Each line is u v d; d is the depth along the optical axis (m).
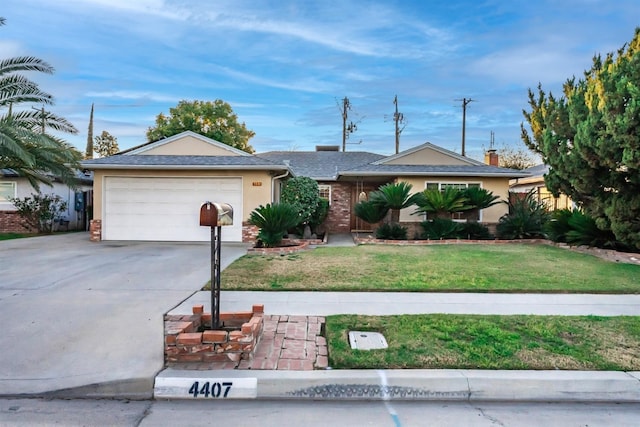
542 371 3.93
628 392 3.72
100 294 6.67
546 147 11.89
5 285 7.25
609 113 9.34
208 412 3.43
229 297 6.60
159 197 14.22
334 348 4.38
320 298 6.59
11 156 14.25
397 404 3.61
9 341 4.63
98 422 3.23
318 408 3.52
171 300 6.34
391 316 5.57
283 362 4.08
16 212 18.28
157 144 16.14
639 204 10.17
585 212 12.33
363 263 9.66
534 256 11.04
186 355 4.07
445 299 6.62
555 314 5.80
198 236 14.20
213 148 16.27
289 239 14.61
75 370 3.95
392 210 15.86
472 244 14.14
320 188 20.48
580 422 3.31
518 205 15.93
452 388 3.71
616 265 9.69
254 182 14.23
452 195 15.00
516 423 3.29
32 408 3.45
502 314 5.77
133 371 3.89
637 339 4.73
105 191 14.18
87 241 14.14
